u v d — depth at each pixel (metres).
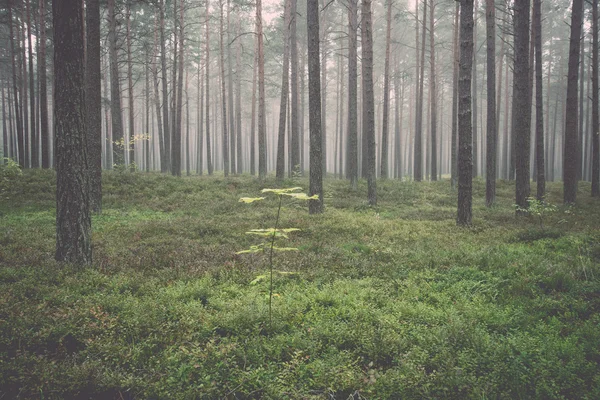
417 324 5.71
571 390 4.01
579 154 35.81
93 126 15.34
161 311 5.95
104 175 22.12
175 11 30.98
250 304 6.34
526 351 4.64
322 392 4.22
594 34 21.81
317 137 15.34
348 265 8.66
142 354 4.84
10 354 4.77
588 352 4.73
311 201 15.44
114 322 5.52
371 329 5.37
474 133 35.00
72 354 4.92
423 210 17.89
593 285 6.72
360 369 4.53
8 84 43.28
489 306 6.29
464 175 13.21
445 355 4.66
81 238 8.28
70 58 7.95
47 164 25.30
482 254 9.01
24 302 6.04
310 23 14.99
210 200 19.45
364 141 32.41
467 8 12.75
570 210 16.28
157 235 11.85
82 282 7.20
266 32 38.72
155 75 34.62
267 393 4.07
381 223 13.52
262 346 4.99
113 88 27.14
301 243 10.72
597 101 21.77
